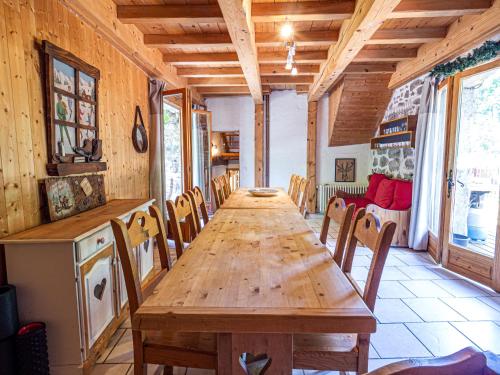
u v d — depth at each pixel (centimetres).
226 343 111
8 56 172
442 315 235
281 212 254
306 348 123
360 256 361
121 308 220
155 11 266
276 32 323
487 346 198
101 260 192
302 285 117
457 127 320
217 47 354
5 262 165
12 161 174
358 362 121
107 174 288
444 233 334
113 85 299
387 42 331
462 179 328
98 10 240
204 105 632
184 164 413
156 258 355
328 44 346
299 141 632
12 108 175
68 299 165
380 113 543
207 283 119
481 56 273
